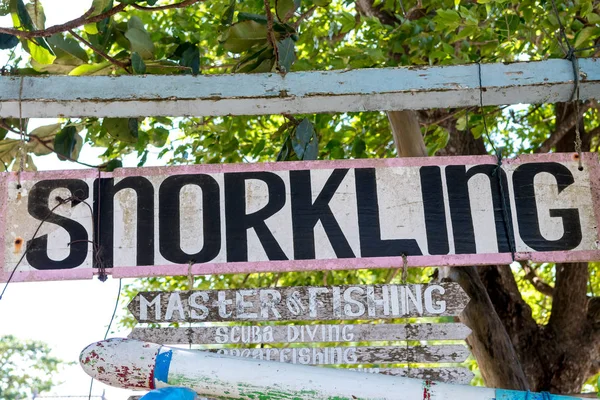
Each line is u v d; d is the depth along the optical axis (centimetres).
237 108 305
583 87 300
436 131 638
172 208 300
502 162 305
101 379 264
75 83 296
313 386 258
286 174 304
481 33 573
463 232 297
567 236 297
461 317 510
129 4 327
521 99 306
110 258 293
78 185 302
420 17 616
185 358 262
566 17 516
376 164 305
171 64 355
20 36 325
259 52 341
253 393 258
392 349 279
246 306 285
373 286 286
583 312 647
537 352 634
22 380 3189
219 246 295
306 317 283
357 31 736
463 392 260
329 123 704
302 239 296
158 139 541
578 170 305
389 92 299
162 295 286
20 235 295
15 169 409
